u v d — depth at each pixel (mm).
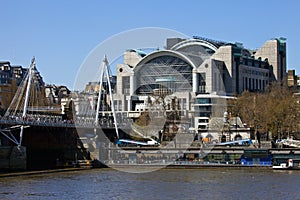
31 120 168000
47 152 188000
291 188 117562
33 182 129125
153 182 129500
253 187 119312
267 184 124438
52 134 189000
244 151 172750
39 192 112250
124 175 147500
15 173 150250
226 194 109375
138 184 125438
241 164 169875
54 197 105875
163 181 131500
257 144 188750
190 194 109375
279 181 130125
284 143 191500
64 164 179875
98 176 145125
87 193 111062
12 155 156750
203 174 148375
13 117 162250
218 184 124625
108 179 137000
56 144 188875
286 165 162625
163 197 105688
